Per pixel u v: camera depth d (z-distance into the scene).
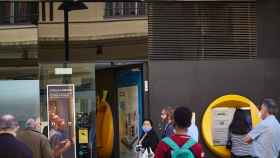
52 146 12.79
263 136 9.14
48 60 12.78
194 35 13.13
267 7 13.37
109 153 14.23
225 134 12.98
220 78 13.16
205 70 13.13
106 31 12.88
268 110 9.23
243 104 13.11
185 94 13.04
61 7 12.83
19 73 12.71
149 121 11.86
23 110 12.69
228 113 13.05
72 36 12.84
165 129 11.74
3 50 12.68
